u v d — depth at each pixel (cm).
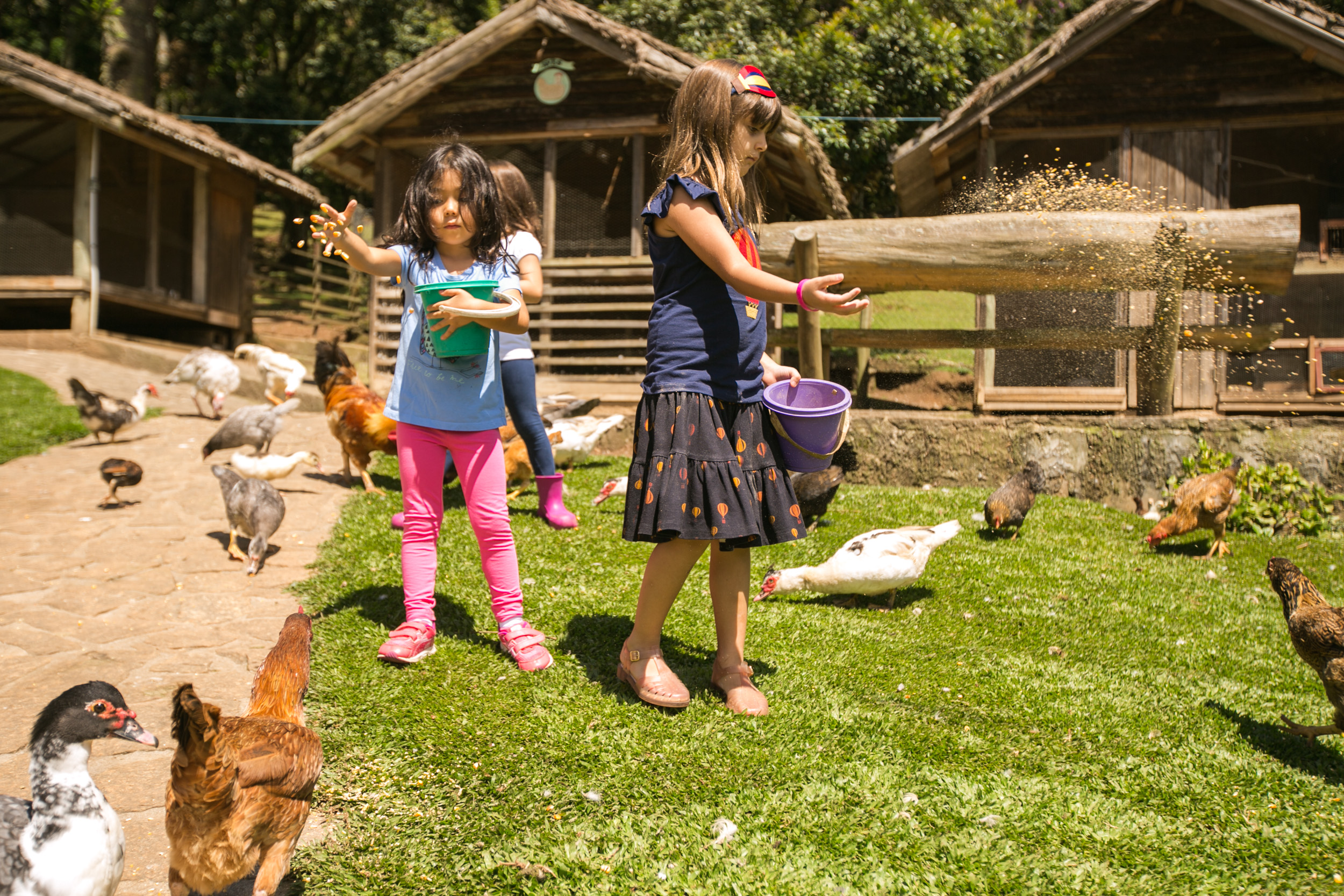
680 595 458
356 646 383
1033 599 492
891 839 263
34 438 831
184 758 196
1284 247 711
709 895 237
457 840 262
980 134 1068
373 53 2317
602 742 309
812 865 249
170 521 595
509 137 1212
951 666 392
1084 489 743
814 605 469
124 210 1513
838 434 326
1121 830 272
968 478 758
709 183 311
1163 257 724
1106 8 986
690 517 301
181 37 2411
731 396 311
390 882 244
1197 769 311
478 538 374
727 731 317
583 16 1120
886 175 1755
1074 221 725
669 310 314
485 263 370
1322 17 950
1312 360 980
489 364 372
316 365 657
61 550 533
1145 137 1041
